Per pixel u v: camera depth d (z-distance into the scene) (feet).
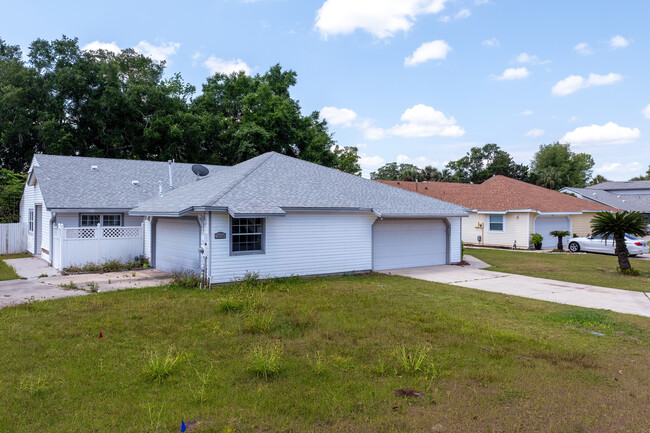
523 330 26.76
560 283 45.70
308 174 57.67
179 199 49.16
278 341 23.17
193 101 127.95
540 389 17.39
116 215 62.69
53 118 96.58
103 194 61.41
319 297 35.91
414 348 22.40
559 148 249.55
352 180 60.95
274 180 51.60
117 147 102.89
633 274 52.08
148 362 19.15
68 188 60.39
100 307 31.09
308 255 48.03
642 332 26.40
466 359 20.90
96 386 17.04
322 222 49.08
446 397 16.53
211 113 121.49
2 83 98.07
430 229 61.36
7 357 20.27
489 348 22.71
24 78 96.43
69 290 38.63
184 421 14.35
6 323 26.37
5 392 16.30
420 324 27.43
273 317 27.66
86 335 24.11
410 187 113.91
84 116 103.40
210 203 40.32
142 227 57.57
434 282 45.78
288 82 138.41
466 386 17.65
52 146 91.91
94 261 53.42
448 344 23.20
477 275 51.44
